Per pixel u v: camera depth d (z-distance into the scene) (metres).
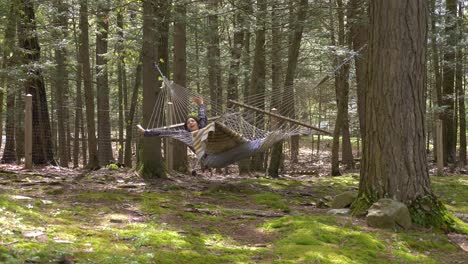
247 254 4.62
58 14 11.32
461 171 14.96
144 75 9.77
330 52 12.11
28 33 10.59
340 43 13.50
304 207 7.69
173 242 4.77
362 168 6.81
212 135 6.84
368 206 6.55
